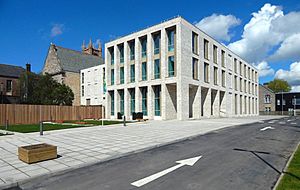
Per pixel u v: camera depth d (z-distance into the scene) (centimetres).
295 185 523
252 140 1246
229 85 4512
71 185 581
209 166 731
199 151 960
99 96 4550
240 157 848
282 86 8512
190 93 3553
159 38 3341
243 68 5294
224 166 729
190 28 3291
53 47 5269
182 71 3061
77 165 747
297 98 7188
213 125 2184
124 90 3706
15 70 4850
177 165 746
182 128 1898
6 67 4756
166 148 1037
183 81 3069
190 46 3269
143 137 1362
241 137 1362
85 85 4959
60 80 4919
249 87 5712
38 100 3784
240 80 5150
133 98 3650
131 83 3600
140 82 3472
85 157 856
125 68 3716
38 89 3869
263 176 632
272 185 564
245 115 5303
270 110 7462
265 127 1992
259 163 763
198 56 3456
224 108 4288
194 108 3475
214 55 4009
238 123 2445
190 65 3244
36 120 3000
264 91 7588
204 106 3738
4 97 4422
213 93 4041
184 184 575
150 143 1141
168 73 3203
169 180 605
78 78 5159
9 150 1016
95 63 5809
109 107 3997
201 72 3512
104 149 1002
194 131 1656
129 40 3681
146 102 3459
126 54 3719
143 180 607
